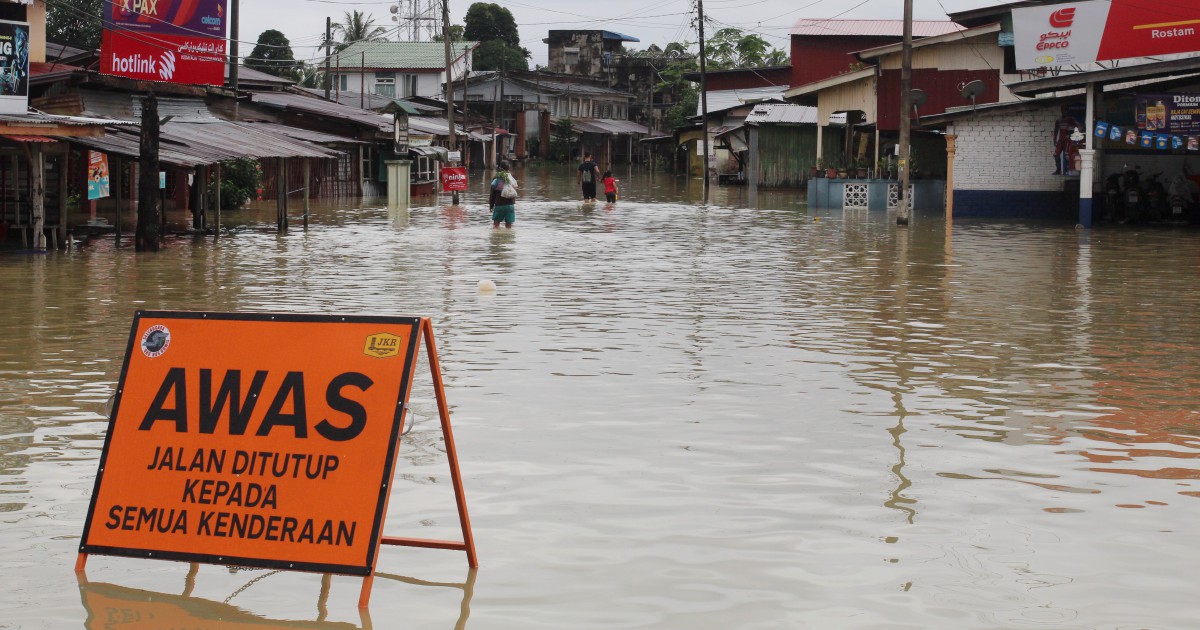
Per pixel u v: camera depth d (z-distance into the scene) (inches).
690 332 490.6
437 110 2938.0
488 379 386.6
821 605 195.9
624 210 1465.3
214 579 209.8
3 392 364.2
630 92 4222.4
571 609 194.5
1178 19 1127.0
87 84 1036.5
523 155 3489.2
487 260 808.9
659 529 235.1
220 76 966.4
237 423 204.2
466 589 203.8
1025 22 1179.9
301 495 198.4
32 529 235.0
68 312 535.2
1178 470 281.3
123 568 214.2
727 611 193.3
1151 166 1300.4
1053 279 699.4
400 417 198.2
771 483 267.9
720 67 3700.8
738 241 991.6
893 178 1555.1
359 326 205.0
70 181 1150.3
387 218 1285.7
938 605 195.9
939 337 480.1
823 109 1766.7
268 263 772.0
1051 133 1328.7
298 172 1643.7
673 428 320.2
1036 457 292.5
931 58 1592.0
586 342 462.9
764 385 379.9
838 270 753.6
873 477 273.4
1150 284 671.8
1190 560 218.7
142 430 207.9
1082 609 194.5
